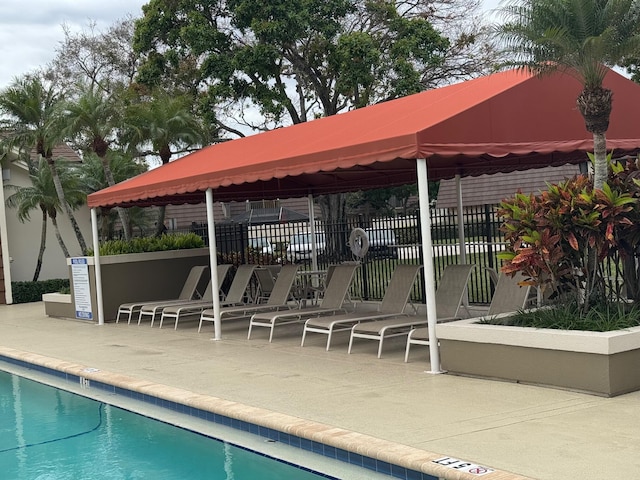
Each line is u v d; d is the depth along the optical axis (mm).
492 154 8953
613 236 8172
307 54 26047
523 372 7820
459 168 13695
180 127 20391
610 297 8602
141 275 17453
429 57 26266
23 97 20328
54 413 9469
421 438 6113
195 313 15898
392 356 10156
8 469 7301
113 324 16547
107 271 17000
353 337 11250
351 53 24328
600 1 8078
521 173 34375
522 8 8367
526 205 8391
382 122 10383
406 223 16969
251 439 7332
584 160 13141
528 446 5664
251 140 14531
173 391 8898
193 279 16516
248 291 17766
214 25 25938
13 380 11945
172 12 25734
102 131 19562
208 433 7738
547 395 7281
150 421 8617
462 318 11828
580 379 7293
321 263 18859
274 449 6914
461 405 7145
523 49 8469
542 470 5090
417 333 9555
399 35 26562
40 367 12188
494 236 14445
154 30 25953
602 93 8203
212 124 26750
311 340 12094
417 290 16156
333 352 10812
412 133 8523
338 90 24938
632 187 8273
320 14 24688
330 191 17266
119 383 9789
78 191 23906
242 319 15523
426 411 7016
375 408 7301
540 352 7637
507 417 6574
